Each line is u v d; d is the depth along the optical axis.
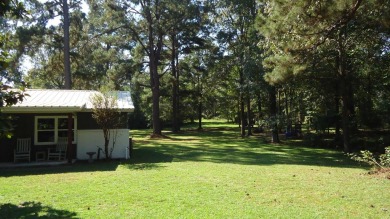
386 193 7.38
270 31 8.84
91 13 27.48
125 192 7.65
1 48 6.29
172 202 6.73
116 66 29.05
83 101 14.64
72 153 14.69
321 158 15.81
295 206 6.42
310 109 22.83
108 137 14.63
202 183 8.68
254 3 24.45
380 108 19.64
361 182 8.76
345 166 12.74
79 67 27.44
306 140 23.72
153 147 20.52
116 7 26.23
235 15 28.47
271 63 10.20
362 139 20.84
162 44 32.19
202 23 28.95
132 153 17.08
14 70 23.77
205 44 30.94
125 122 15.16
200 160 14.13
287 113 24.83
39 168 12.14
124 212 6.06
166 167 11.82
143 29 28.56
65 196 7.35
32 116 14.41
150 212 6.04
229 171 10.80
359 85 20.11
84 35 26.81
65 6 24.27
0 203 6.82
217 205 6.50
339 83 18.91
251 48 24.06
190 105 42.28
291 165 12.73
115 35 28.03
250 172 10.61
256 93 24.25
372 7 7.79
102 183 8.78
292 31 8.59
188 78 38.22
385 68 17.86
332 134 25.39
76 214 5.96
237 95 32.59
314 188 8.03
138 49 29.69
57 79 35.84
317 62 13.74
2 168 12.23
